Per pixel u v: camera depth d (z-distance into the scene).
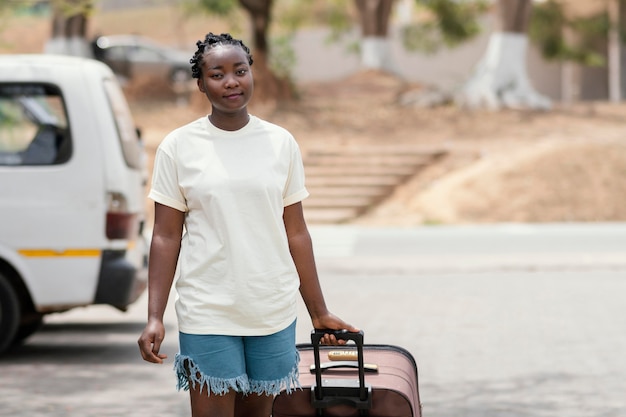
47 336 19.44
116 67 60.22
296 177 8.23
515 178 40.78
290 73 56.84
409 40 68.62
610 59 67.75
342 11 70.94
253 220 7.93
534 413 13.12
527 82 51.12
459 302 22.50
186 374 8.12
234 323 7.94
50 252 16.28
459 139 46.41
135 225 16.88
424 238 34.72
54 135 16.50
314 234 36.47
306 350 9.08
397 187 42.28
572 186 40.34
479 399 13.89
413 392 8.32
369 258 29.84
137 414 13.19
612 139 45.31
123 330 20.16
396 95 55.75
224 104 7.97
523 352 17.09
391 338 18.39
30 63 16.73
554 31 63.66
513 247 32.06
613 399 13.85
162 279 8.05
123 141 16.91
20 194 16.28
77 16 50.31
